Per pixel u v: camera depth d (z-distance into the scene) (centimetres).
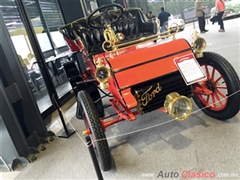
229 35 508
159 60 148
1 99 189
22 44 292
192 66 149
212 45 444
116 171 156
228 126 175
